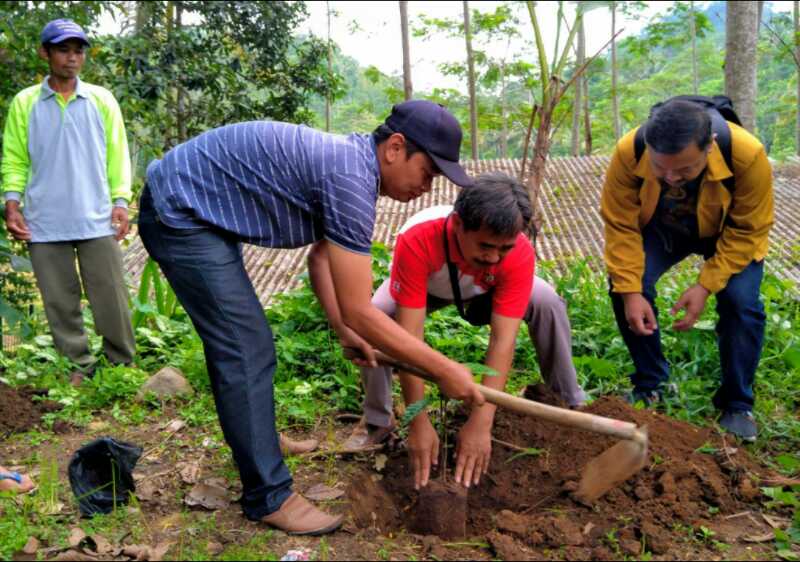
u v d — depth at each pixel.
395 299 3.04
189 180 2.70
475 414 3.00
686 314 3.69
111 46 11.85
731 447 3.49
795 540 2.81
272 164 2.65
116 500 3.04
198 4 14.68
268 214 2.70
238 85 14.58
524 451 3.31
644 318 3.85
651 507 2.98
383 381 3.48
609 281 3.89
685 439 3.43
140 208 2.83
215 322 2.71
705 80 36.44
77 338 4.83
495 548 2.68
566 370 3.56
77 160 4.57
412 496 3.23
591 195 13.09
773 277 5.27
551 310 3.43
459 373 2.65
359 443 3.58
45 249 4.62
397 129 2.57
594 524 2.89
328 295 3.15
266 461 2.78
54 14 8.81
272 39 15.39
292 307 5.25
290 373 4.58
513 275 2.99
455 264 2.96
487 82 19.97
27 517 2.96
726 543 2.81
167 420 4.07
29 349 5.05
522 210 2.63
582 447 3.30
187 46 13.72
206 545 2.70
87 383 4.51
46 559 2.67
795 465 3.36
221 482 3.25
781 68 25.78
